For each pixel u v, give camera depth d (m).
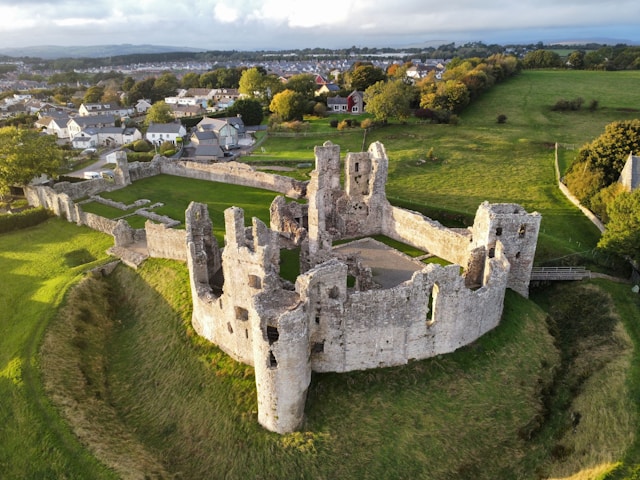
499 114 149.62
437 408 40.34
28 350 47.62
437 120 144.62
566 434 38.97
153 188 92.88
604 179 81.88
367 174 68.88
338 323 40.66
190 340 48.34
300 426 38.69
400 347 42.56
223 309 44.09
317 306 40.03
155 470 37.53
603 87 175.25
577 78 195.75
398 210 67.12
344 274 40.09
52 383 44.34
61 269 63.69
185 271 58.31
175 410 42.31
